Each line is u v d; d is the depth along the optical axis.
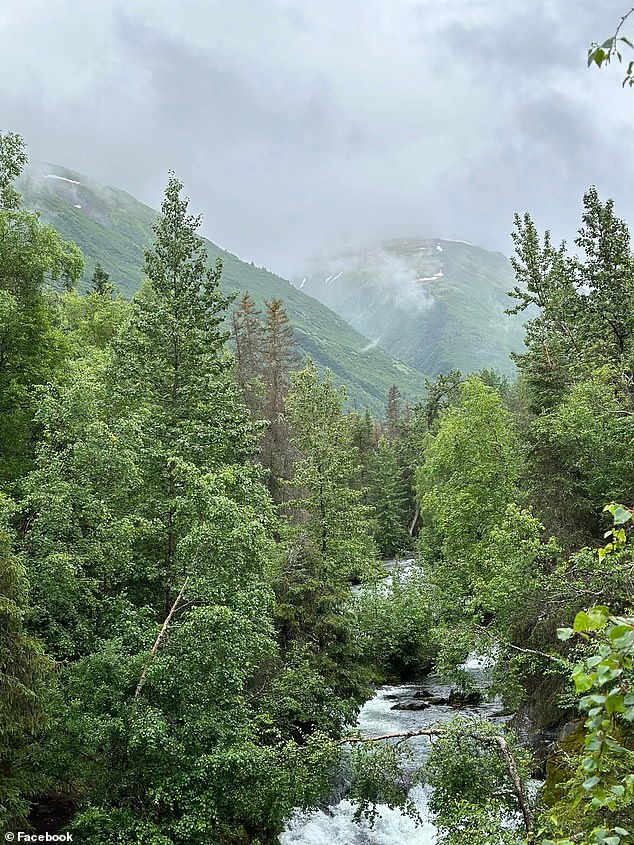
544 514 24.17
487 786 12.11
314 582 24.83
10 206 29.28
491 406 34.16
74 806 15.15
